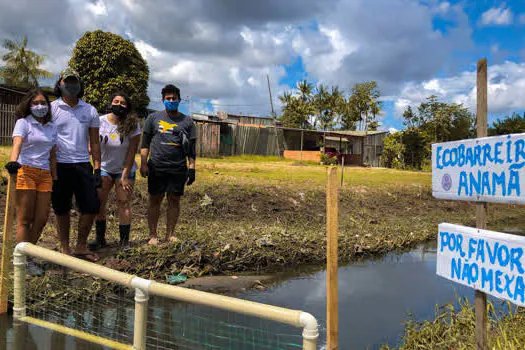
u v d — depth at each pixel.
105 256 5.04
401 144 33.81
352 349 3.37
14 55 27.16
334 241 2.04
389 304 4.50
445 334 3.47
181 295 2.49
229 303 2.31
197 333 3.25
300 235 6.99
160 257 5.11
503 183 2.00
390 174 19.00
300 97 51.56
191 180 5.45
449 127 39.59
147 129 5.47
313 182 11.88
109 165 5.21
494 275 2.07
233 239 6.26
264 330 3.34
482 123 2.14
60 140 4.48
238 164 18.30
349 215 9.83
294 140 31.27
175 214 5.65
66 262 3.11
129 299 4.15
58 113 4.47
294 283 5.12
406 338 3.53
